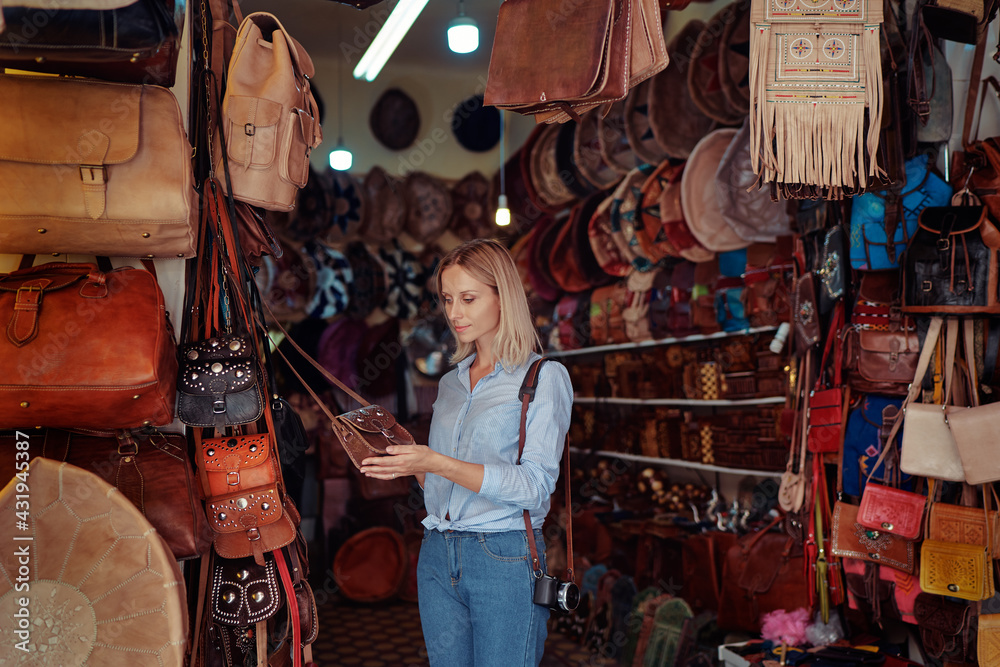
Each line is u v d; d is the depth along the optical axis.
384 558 5.27
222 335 1.83
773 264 3.50
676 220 3.90
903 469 2.40
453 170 6.79
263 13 1.90
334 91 6.43
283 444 2.03
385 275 6.38
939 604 2.45
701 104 3.59
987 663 2.27
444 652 1.96
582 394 5.58
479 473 1.79
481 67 6.52
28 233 1.60
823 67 2.20
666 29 4.69
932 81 2.42
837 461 2.78
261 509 1.75
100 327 1.56
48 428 1.71
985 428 2.25
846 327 2.76
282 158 1.87
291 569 1.83
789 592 3.16
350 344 6.14
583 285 5.43
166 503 1.66
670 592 4.00
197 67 1.99
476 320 2.06
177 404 1.73
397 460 1.72
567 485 2.12
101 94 1.64
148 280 1.67
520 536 1.92
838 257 2.78
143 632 1.50
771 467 3.63
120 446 1.71
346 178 6.20
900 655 2.68
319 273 6.08
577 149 4.87
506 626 1.88
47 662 1.49
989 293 2.29
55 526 1.50
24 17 1.41
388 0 4.55
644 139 4.17
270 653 1.83
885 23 2.40
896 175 2.38
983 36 2.39
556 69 2.04
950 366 2.43
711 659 3.32
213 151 1.88
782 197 2.40
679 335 4.24
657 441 4.63
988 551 2.29
